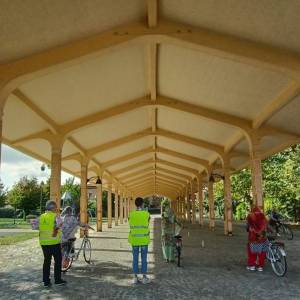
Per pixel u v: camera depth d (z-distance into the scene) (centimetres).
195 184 3712
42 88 1072
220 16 830
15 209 5022
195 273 929
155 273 931
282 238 1909
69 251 964
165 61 1142
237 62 1015
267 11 766
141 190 5844
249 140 1434
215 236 2008
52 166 1416
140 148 2559
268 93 1151
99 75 1114
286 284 802
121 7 815
